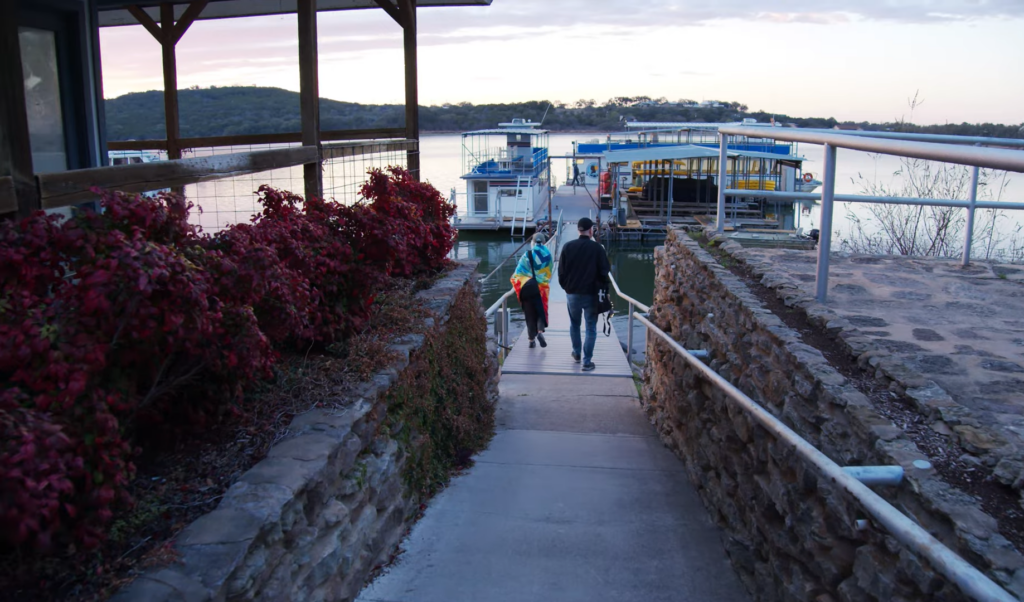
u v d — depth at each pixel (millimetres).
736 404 3988
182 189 4922
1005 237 8469
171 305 2301
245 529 2232
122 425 2412
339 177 5777
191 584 1992
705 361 4863
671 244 6473
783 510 3145
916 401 2586
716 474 4473
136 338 2256
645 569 3850
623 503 4801
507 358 9703
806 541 2877
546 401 7816
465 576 3658
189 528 2244
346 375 3500
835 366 3033
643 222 31266
